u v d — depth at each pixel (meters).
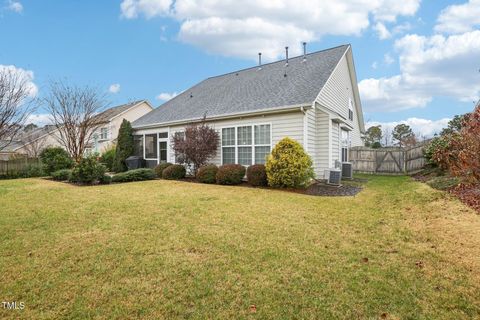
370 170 16.41
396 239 4.40
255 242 4.27
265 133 11.19
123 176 11.63
